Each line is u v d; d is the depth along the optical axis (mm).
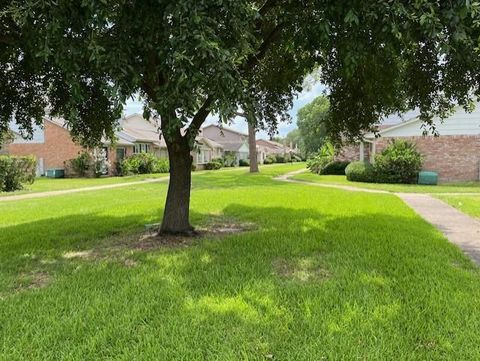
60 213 9891
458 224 7629
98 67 3738
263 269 4531
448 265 4652
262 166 49094
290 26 5047
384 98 7328
